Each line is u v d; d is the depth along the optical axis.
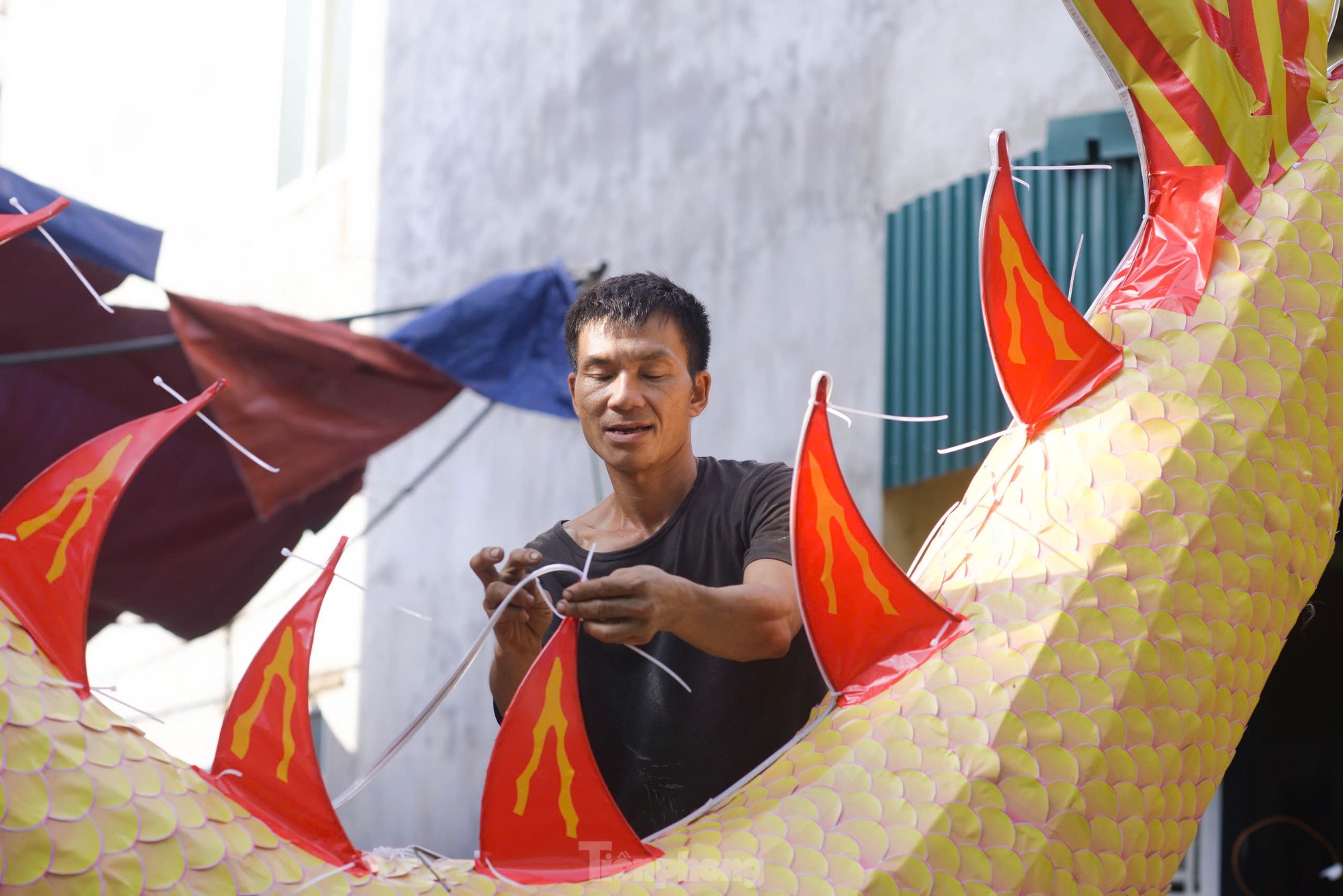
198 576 4.25
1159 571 1.10
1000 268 1.13
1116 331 1.20
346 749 6.21
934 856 0.99
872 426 4.17
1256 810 3.50
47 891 0.84
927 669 1.08
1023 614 1.09
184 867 0.87
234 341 3.35
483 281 6.00
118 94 8.20
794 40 4.87
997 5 4.06
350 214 6.67
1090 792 1.03
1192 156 1.23
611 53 5.69
